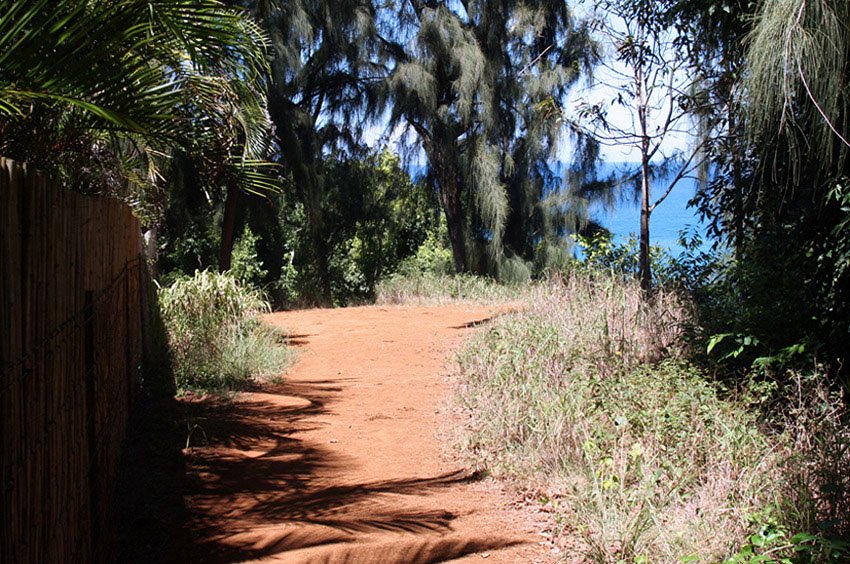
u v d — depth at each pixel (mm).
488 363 9383
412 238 30125
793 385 6684
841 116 6508
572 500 5332
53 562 3047
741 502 4816
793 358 6930
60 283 3297
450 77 27547
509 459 6430
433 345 13148
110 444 5105
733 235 8820
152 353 10000
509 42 27688
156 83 4789
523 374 8109
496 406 7512
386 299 25375
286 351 12031
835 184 6750
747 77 6648
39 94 4055
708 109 10961
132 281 8344
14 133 5266
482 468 6395
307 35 24516
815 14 6023
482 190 26656
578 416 6461
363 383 10227
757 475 5113
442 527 5160
